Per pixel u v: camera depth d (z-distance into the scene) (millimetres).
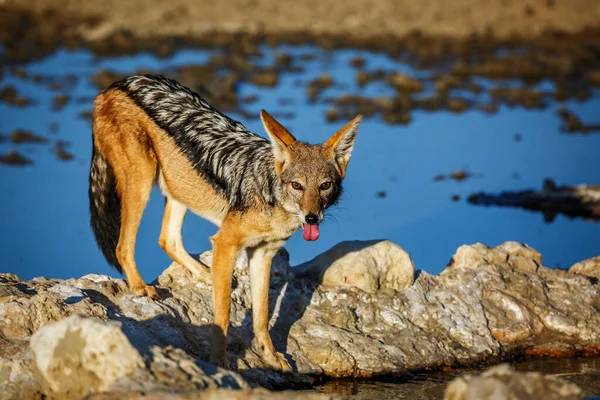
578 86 83000
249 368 24906
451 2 119125
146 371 18594
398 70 88375
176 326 25312
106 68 83188
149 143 26906
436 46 102125
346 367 26016
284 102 70062
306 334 26844
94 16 109125
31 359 21469
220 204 26047
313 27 111062
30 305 23391
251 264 25281
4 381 20703
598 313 30016
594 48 102625
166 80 28703
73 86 75188
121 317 24781
